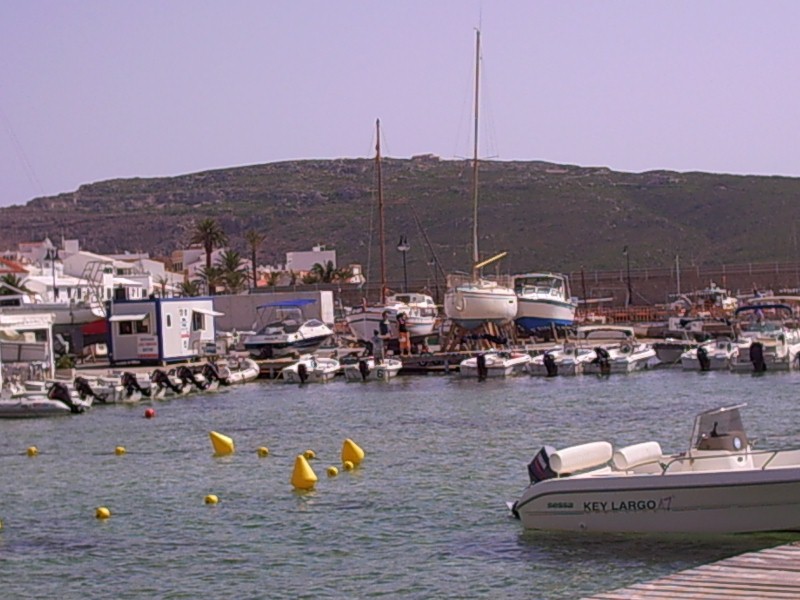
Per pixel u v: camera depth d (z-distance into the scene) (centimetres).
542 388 6525
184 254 19925
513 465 3644
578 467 2638
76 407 5928
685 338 8938
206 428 5103
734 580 1902
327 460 3984
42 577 2533
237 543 2769
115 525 3020
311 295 10544
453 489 3272
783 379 6569
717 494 2420
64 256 15462
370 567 2497
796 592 1816
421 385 7044
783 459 2553
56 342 8731
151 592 2389
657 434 4341
